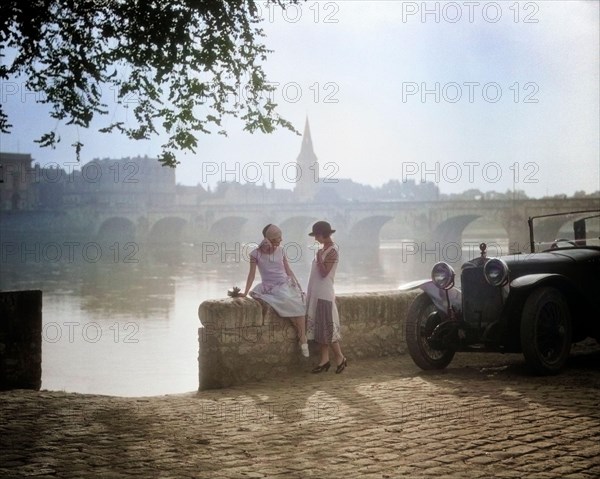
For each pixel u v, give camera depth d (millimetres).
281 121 8141
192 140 8047
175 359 25219
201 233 112625
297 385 7074
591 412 5465
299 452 4492
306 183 176875
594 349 9141
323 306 7633
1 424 5367
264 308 7535
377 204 92938
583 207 73500
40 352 8125
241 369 7371
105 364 24188
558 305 7293
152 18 7207
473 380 6977
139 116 7926
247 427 5195
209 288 54156
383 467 4133
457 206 84000
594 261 7887
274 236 7707
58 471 4133
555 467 4086
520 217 77438
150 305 43844
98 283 57625
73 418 5586
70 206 127312
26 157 135000
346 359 8430
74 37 7312
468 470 4051
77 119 7727
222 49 7598
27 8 6809
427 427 5070
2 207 130375
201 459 4363
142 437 4938
